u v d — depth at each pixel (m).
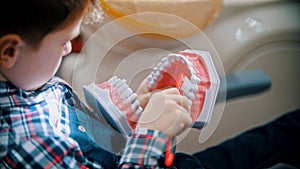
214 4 1.01
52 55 0.64
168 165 0.72
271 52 1.14
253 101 1.17
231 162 0.89
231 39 1.10
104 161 0.73
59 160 0.65
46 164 0.64
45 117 0.68
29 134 0.65
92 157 0.72
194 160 0.85
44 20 0.59
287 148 0.91
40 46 0.62
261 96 1.18
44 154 0.64
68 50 0.67
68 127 0.73
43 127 0.66
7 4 0.58
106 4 0.87
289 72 1.17
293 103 1.20
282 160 0.90
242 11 1.11
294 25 1.12
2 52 0.60
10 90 0.65
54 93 0.76
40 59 0.63
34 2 0.58
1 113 0.64
